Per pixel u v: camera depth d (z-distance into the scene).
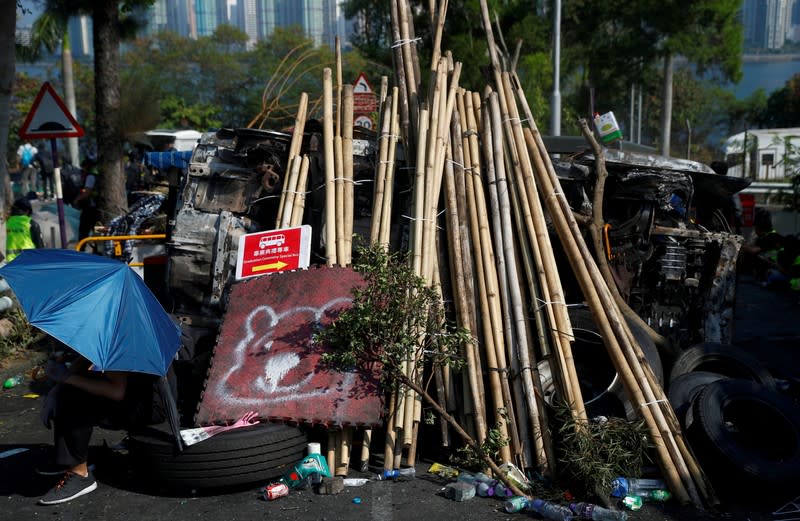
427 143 5.73
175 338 4.74
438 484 4.89
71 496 4.66
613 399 5.35
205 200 6.17
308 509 4.51
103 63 14.49
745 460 4.64
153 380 4.77
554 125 22.16
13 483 5.00
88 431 4.70
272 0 166.00
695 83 61.06
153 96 15.88
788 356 8.45
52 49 18.56
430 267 5.48
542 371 5.42
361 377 4.93
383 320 4.79
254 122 9.73
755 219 16.47
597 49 37.00
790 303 12.14
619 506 4.59
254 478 4.65
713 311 6.86
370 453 5.34
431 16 6.86
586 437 4.66
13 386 7.32
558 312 5.30
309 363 4.98
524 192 5.66
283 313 5.23
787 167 24.64
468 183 5.75
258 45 57.88
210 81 56.25
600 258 6.31
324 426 4.77
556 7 21.80
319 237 6.06
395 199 6.06
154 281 7.15
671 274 6.74
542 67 23.12
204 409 4.86
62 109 10.04
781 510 4.54
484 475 4.86
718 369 6.14
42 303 4.29
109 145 14.61
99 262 4.63
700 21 35.09
